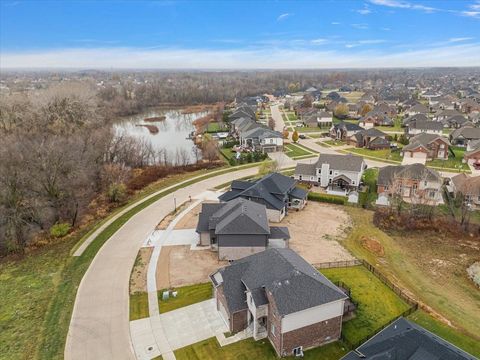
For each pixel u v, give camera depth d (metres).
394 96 196.25
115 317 31.50
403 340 22.86
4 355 27.62
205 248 43.56
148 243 45.09
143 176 72.56
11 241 46.41
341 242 44.66
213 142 94.56
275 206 50.19
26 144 57.59
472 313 32.44
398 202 53.28
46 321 31.33
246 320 29.42
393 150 91.62
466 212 51.97
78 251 43.94
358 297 33.31
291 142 103.75
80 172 59.00
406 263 41.31
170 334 29.17
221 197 53.50
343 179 62.72
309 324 26.50
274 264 30.06
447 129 114.69
